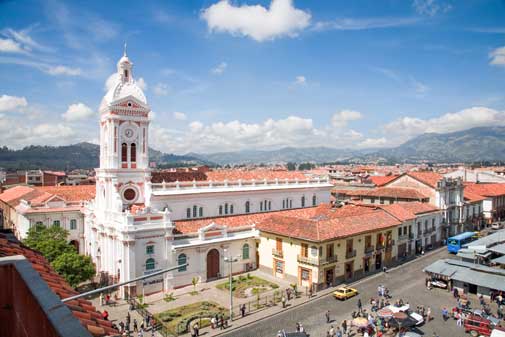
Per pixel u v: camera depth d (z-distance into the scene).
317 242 55.59
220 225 63.72
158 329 45.00
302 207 82.94
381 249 68.31
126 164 62.22
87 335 7.11
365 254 64.75
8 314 11.44
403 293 56.22
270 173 82.88
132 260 54.38
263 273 65.50
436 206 88.12
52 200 76.06
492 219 110.94
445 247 85.69
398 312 42.81
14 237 21.91
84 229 76.56
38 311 8.51
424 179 92.12
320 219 63.09
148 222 56.38
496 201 114.50
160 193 61.38
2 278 11.52
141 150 63.66
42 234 60.88
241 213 72.19
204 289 57.94
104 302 52.78
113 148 60.88
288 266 61.53
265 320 47.31
